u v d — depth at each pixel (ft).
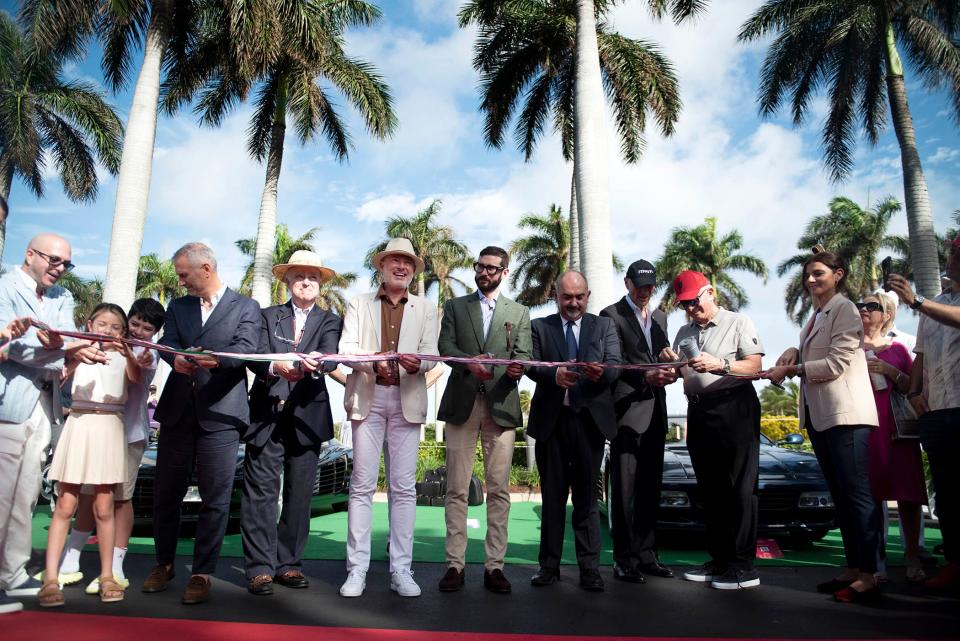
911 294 10.93
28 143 68.28
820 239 112.57
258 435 12.35
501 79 54.19
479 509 24.82
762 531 16.24
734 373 12.66
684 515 16.62
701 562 15.75
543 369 13.23
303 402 12.83
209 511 11.41
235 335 12.11
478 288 13.74
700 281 13.87
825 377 12.07
